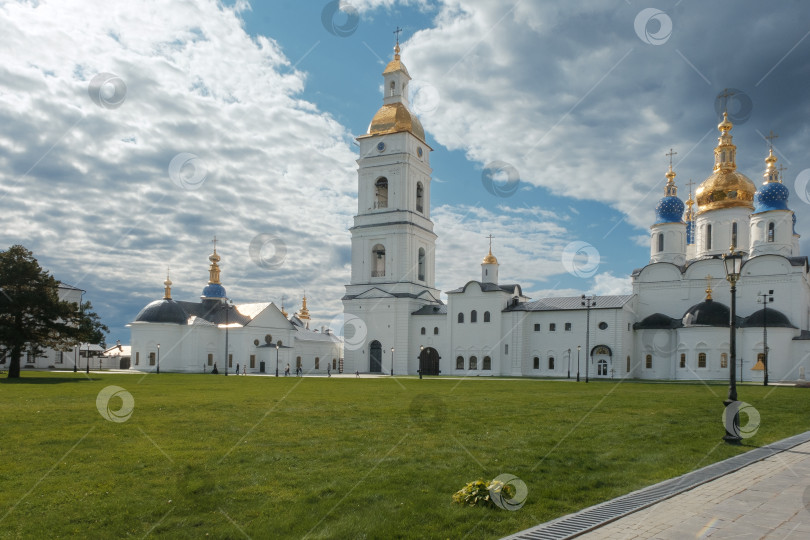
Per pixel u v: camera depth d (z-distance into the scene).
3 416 22.06
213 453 14.71
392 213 87.81
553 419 22.38
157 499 10.70
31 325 54.16
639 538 8.50
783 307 67.88
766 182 71.62
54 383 46.09
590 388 45.09
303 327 122.19
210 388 41.44
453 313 83.62
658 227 78.88
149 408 25.59
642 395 36.56
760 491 11.26
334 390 40.28
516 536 8.73
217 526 9.34
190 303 95.38
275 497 10.88
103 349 104.25
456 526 9.44
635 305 77.19
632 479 12.55
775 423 22.61
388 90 91.94
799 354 63.75
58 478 12.08
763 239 70.31
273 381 55.00
